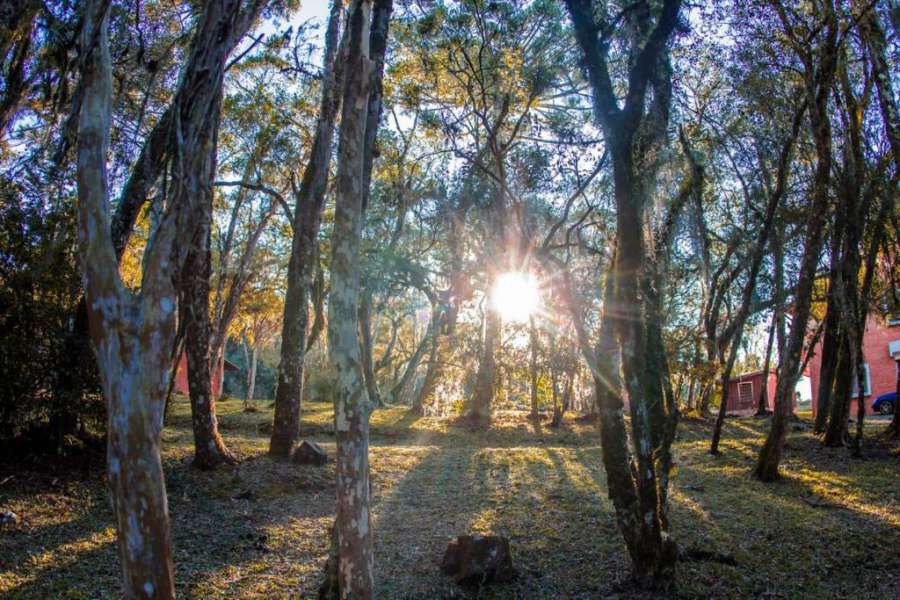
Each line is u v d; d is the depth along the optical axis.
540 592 6.54
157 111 14.94
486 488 11.30
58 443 9.97
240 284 24.33
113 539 7.64
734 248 17.33
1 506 8.02
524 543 8.07
